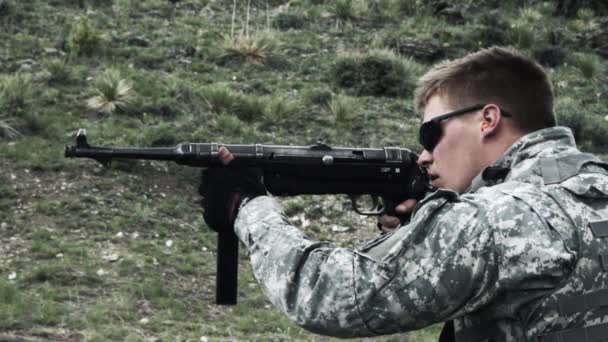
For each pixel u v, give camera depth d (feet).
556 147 7.36
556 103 48.21
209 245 31.27
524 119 7.57
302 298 6.97
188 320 26.02
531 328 6.77
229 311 27.02
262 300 27.89
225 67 49.06
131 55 48.47
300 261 7.07
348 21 58.65
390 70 47.83
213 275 29.27
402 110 45.39
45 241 29.50
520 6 66.59
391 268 6.81
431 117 7.85
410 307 6.77
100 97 40.55
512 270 6.70
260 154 9.11
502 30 58.23
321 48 53.78
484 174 7.52
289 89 46.65
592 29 61.87
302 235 7.32
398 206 9.78
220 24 56.34
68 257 28.53
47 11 53.62
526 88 7.59
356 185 9.66
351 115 43.04
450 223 6.83
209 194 8.02
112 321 25.11
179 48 50.29
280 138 40.42
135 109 40.68
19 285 26.58
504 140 7.57
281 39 54.24
